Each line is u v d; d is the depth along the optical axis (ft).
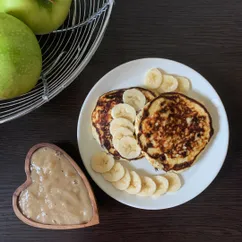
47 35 1.86
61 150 1.76
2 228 1.82
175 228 1.88
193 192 1.85
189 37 1.92
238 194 1.90
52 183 1.75
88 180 1.86
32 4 1.58
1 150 1.84
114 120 1.82
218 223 1.89
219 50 1.93
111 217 1.86
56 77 1.86
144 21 1.91
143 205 1.82
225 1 1.94
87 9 1.88
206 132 1.83
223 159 1.85
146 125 1.81
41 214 1.74
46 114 1.86
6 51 1.49
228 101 1.93
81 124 1.82
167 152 1.83
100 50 1.89
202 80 1.87
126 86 1.88
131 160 1.86
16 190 1.74
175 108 1.83
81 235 1.85
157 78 1.86
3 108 1.83
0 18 1.50
